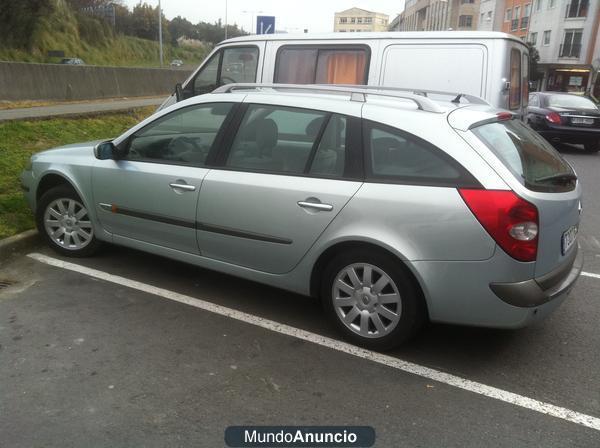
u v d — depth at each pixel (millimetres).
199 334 3643
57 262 4801
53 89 15758
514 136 3604
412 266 3180
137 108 14320
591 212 7477
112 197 4430
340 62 7059
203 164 3984
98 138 10867
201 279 4566
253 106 3861
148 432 2646
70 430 2641
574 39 44219
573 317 4051
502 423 2797
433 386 3111
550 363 3396
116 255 5008
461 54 6383
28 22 26641
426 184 3176
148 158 4289
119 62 37062
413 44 6602
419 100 3449
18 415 2736
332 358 3383
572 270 3561
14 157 7906
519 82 7109
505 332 3779
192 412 2809
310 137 3594
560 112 13375
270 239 3668
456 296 3145
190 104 4137
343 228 3369
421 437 2676
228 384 3068
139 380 3078
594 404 2988
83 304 4023
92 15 37844
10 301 4035
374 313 3418
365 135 3410
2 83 13883
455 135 3213
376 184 3299
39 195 5031
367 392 3037
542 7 47312
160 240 4273
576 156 13273
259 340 3590
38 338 3506
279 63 7445
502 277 3041
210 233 3941
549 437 2697
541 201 3070
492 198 3004
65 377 3080
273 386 3064
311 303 4188
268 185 3631
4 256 4852
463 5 65688
